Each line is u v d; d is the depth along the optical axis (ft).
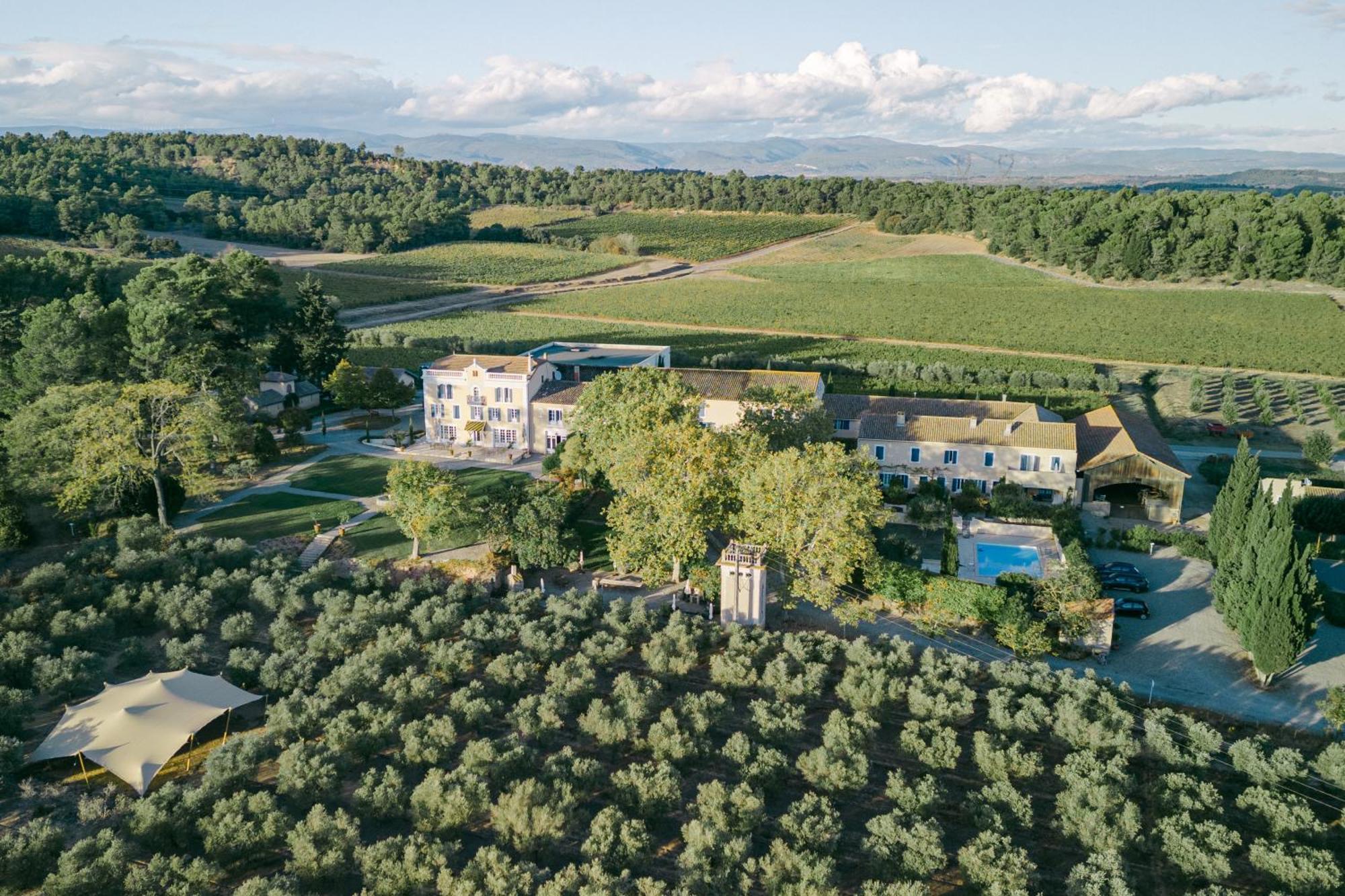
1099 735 149.89
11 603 191.42
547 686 170.09
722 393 313.53
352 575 223.10
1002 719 156.15
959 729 161.89
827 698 171.01
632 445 214.69
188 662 175.32
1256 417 382.42
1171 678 181.06
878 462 281.74
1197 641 195.93
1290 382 430.61
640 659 186.09
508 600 203.00
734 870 123.03
